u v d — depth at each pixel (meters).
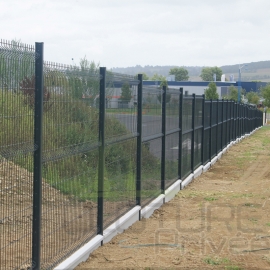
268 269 6.34
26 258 5.03
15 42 4.56
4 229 4.69
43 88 5.03
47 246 5.41
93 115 6.52
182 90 12.09
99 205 6.86
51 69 5.25
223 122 22.39
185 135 13.07
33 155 4.97
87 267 6.04
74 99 5.88
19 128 4.64
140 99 8.52
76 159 6.05
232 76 96.81
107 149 7.11
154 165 9.84
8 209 4.69
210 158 17.92
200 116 15.48
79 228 6.23
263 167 18.19
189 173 13.99
